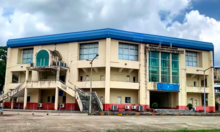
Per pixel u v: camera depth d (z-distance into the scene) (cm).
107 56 4006
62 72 4356
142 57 4262
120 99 4259
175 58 4506
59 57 4281
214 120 2438
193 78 4866
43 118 2225
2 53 5491
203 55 4838
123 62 4134
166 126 1712
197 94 4847
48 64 4031
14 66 4659
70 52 4288
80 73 4381
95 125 1670
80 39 4206
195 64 4866
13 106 4425
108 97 3925
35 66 4091
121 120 2184
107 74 3975
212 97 4697
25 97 4050
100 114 3045
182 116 3183
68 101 4097
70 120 2044
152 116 2994
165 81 4359
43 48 4419
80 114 3105
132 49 4347
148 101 4166
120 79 4303
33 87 4022
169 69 4419
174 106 4525
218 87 6750
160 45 4334
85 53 4316
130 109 4084
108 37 4038
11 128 1390
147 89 4191
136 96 4353
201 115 3506
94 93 4025
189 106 4325
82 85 4131
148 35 4344
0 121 1803
